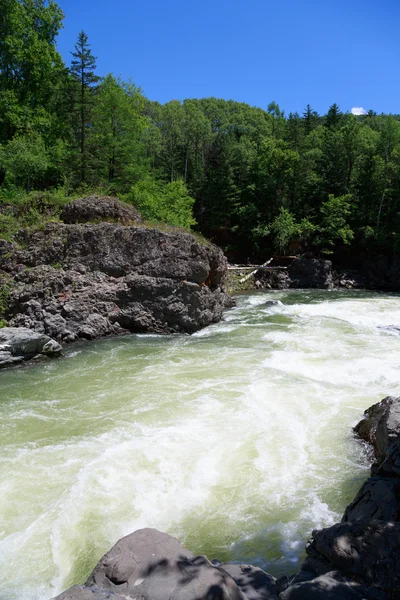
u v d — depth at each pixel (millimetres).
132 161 35875
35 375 12930
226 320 21359
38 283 17422
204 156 72000
